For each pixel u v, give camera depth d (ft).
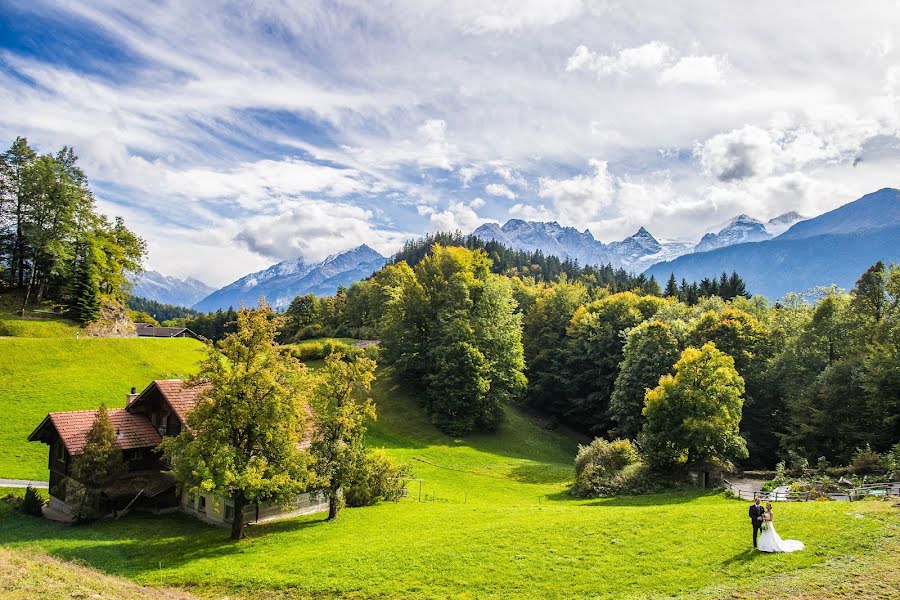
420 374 300.81
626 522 102.73
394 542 101.96
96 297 309.83
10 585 62.85
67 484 131.64
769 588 68.74
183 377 258.16
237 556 99.91
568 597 73.31
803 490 132.67
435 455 222.28
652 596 70.85
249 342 117.60
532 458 244.42
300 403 118.01
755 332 245.04
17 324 273.95
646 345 244.63
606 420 289.53
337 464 128.77
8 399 203.62
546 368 331.57
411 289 305.73
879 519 88.79
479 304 287.89
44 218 297.53
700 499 138.72
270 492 110.93
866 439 169.99
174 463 132.36
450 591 77.82
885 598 63.62
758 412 223.10
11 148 291.58
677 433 162.30
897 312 197.98
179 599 75.97
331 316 480.64
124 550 104.78
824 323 217.77
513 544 94.89
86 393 220.43
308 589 82.12
